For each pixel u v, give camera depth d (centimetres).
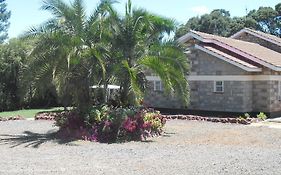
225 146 1435
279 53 3020
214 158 1179
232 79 2442
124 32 1716
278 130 1853
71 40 1584
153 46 1712
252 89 2453
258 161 1123
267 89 2398
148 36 1759
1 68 3212
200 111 2583
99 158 1199
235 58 2469
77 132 1648
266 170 1008
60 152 1320
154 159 1173
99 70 1659
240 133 1761
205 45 2597
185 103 1800
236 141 1548
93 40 1692
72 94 1725
